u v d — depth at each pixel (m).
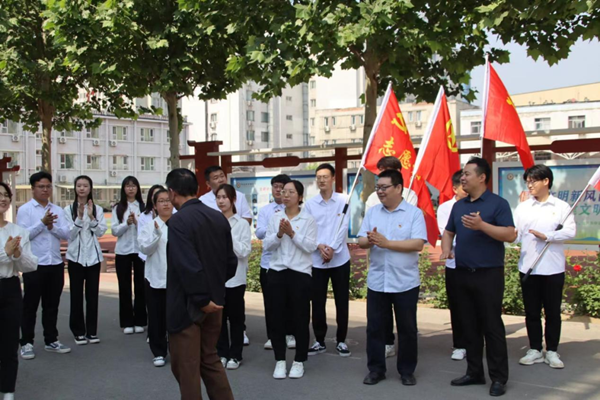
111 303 9.42
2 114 14.07
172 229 4.06
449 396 4.85
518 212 5.67
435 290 8.28
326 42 7.32
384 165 5.87
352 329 7.18
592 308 7.05
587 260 7.93
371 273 5.27
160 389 5.30
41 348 6.74
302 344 5.46
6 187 5.12
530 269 5.42
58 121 14.65
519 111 35.78
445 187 6.34
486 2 7.46
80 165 46.62
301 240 5.40
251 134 52.12
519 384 5.04
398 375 5.44
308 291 5.50
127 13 9.24
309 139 55.97
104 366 6.02
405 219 5.16
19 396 5.16
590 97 46.03
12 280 4.91
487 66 6.26
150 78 10.65
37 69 12.02
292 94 54.81
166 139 51.31
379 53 8.07
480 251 4.88
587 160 7.36
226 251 4.33
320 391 5.07
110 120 47.91
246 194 10.30
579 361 5.61
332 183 6.39
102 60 9.99
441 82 9.16
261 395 5.00
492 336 4.83
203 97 10.98
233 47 10.16
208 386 4.24
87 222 6.84
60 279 6.55
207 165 10.69
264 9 8.12
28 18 12.18
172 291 4.11
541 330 5.57
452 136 6.45
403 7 6.78
